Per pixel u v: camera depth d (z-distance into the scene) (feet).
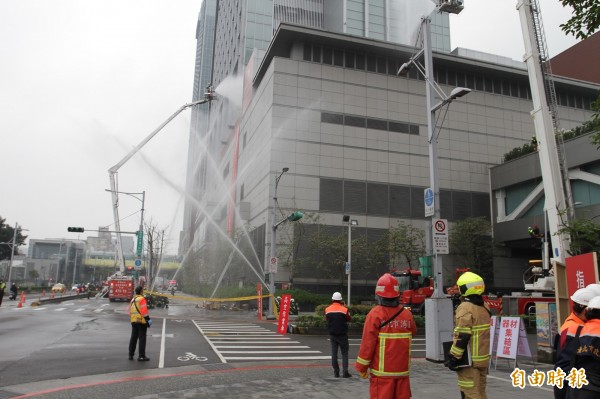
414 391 25.04
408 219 126.82
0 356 35.63
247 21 212.64
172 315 83.41
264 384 26.99
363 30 217.77
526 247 132.57
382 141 128.88
